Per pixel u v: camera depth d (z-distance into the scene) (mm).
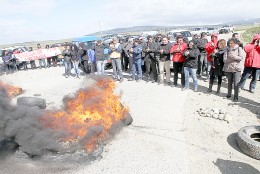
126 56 14375
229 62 7859
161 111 7430
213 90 9438
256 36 8555
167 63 10492
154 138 5707
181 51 9867
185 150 5113
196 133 5859
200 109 7227
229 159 4738
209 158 4793
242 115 6797
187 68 9336
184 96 8836
